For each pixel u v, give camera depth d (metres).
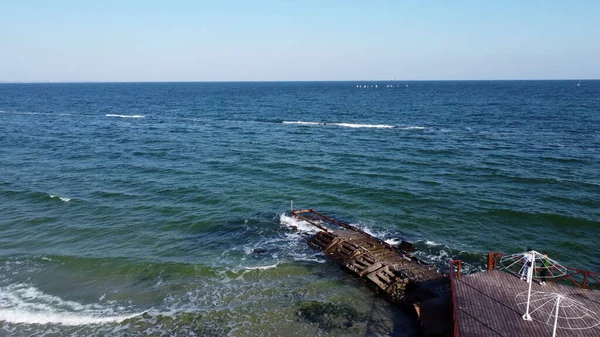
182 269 24.34
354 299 21.38
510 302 16.28
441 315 18.05
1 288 22.25
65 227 30.55
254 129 78.81
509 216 32.34
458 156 52.25
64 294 21.81
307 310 20.34
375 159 51.38
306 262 25.41
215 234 29.67
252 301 21.11
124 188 39.62
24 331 18.75
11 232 29.55
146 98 173.62
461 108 111.44
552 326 14.62
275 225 31.27
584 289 17.25
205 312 20.14
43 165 48.25
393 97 166.62
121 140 65.44
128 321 19.47
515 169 45.28
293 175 44.31
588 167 45.31
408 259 24.50
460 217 32.41
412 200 36.31
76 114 105.31
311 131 75.44
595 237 28.48
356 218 32.62
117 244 27.84
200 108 124.44
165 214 33.28
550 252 26.66
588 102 120.50
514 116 90.75
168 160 51.38
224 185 40.78
